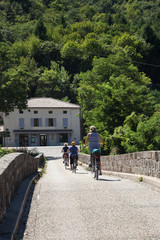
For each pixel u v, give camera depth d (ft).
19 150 119.03
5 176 18.92
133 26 476.13
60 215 18.78
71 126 223.30
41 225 17.02
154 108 126.11
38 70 359.87
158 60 400.06
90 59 355.15
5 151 76.02
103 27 462.60
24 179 34.60
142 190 26.16
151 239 13.94
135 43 373.20
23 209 20.63
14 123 216.13
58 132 220.02
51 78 334.65
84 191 26.27
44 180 38.58
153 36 402.52
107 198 22.91
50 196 24.93
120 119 122.83
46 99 230.48
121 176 39.81
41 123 219.41
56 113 221.66
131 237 14.30
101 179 36.24
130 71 209.36
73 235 14.98
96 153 36.17
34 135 219.20
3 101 132.16
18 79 133.59
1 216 16.28
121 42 364.99
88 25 468.75
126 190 26.23
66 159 73.56
